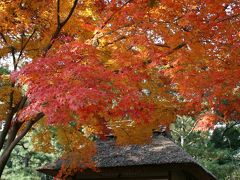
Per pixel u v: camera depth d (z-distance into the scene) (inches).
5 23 310.8
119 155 493.7
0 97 356.2
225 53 266.5
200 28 249.9
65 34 321.7
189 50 260.1
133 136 355.3
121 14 264.4
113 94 219.0
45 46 330.3
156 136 534.9
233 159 1139.3
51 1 303.9
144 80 277.0
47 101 215.3
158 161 459.2
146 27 259.6
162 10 261.4
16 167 1079.0
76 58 244.7
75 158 390.0
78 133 379.9
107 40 274.1
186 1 254.5
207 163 1015.6
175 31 261.0
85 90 203.8
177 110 303.3
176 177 471.2
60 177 452.8
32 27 322.0
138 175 484.7
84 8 306.5
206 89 272.8
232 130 1231.5
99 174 498.6
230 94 275.7
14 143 319.0
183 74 273.0
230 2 250.1
